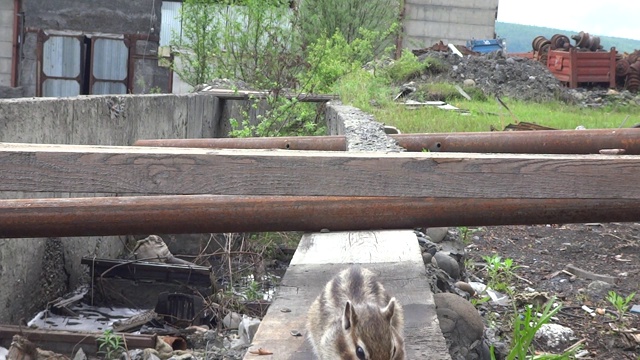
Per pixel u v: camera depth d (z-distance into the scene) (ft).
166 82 93.76
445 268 26.30
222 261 32.63
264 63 62.18
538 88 85.35
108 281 30.66
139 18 92.89
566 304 28.55
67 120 32.83
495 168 16.22
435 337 14.78
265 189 16.33
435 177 16.28
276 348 14.51
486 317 25.64
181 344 24.39
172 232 19.93
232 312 26.08
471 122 51.98
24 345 22.88
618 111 81.82
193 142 30.91
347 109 44.37
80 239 34.88
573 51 96.78
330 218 19.75
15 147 16.70
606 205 18.57
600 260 33.99
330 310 14.40
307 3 84.17
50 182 16.33
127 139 39.86
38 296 31.30
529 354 23.20
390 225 19.65
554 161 16.24
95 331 26.03
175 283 29.81
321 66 58.23
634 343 24.76
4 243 28.32
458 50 100.48
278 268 33.71
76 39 92.68
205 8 71.82
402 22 110.42
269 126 46.60
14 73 93.50
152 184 16.33
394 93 67.36
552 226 39.34
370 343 13.14
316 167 16.25
